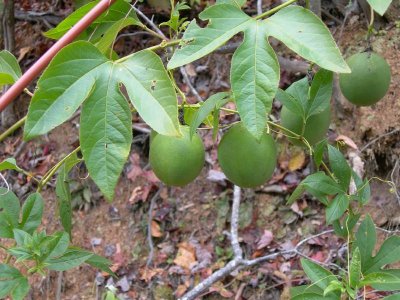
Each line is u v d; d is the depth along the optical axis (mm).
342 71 1118
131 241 3893
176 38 1629
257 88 1146
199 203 3844
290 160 3691
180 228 3824
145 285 3740
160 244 3820
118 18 1623
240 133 1589
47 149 4320
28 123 1152
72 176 4102
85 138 1189
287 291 3367
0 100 1165
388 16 3295
